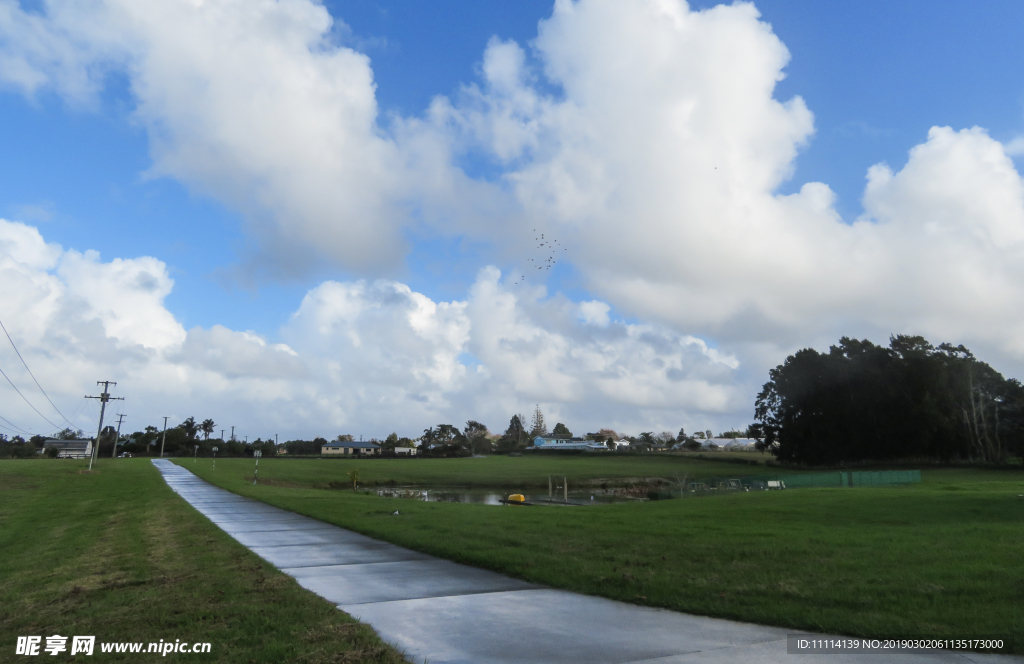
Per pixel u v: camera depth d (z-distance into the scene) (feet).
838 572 32.48
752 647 21.61
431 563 39.06
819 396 312.50
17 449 387.75
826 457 310.65
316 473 265.54
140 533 56.29
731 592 29.01
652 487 234.79
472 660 20.49
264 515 72.02
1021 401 274.98
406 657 20.79
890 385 287.89
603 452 421.18
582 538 47.21
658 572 33.83
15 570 40.19
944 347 299.17
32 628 24.57
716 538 46.65
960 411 283.79
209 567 37.37
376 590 31.19
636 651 21.29
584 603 28.25
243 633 23.00
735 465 337.72
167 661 20.17
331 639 22.33
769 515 66.44
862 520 61.11
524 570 35.01
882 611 25.32
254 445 481.05
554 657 20.74
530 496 195.31
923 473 240.12
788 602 27.02
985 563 33.65
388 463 341.62
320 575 35.14
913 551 38.27
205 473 207.10
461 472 289.33
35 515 81.00
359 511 73.77
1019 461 279.08
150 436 463.83
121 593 30.73
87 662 20.30
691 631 23.65
